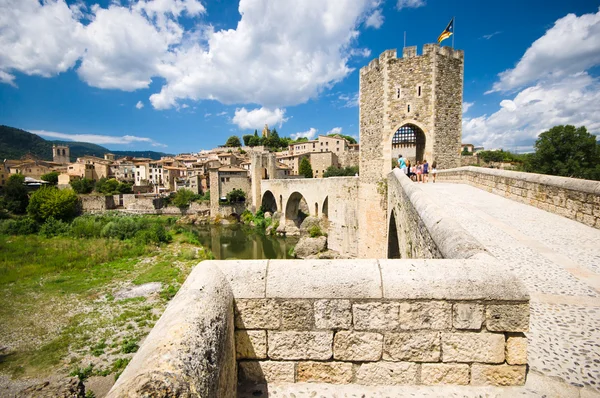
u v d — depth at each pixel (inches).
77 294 935.0
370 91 987.9
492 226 365.1
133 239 1642.5
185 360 75.6
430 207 249.4
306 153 3417.8
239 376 131.8
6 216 2167.8
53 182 3137.3
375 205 991.0
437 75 866.8
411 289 125.7
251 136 5492.1
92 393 521.3
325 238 1480.1
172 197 2933.1
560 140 1562.5
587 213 369.7
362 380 129.1
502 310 124.3
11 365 593.9
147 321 762.8
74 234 1748.3
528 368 133.9
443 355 126.3
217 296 114.8
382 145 935.7
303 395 127.3
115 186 3061.0
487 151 3063.5
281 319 130.2
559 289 205.9
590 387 122.8
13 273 1104.8
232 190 2746.1
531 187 482.6
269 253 1681.8
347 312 128.6
